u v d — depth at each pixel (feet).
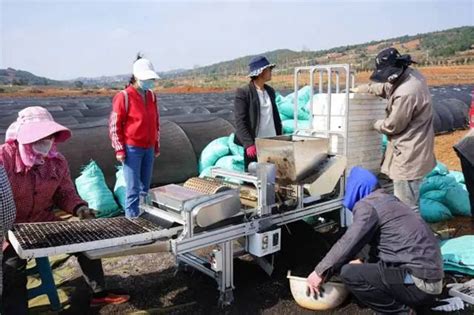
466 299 10.93
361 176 10.08
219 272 10.92
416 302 9.38
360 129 14.53
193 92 131.54
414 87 12.88
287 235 14.24
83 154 19.24
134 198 14.99
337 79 15.61
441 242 13.56
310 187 12.24
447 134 40.83
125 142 14.70
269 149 12.37
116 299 11.14
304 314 10.67
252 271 12.91
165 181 21.72
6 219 8.02
